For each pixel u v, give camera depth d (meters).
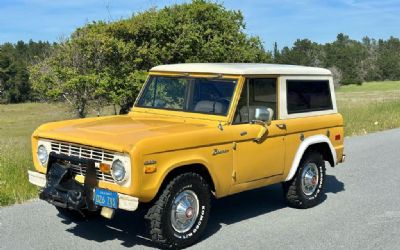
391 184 9.51
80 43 18.28
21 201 7.72
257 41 20.23
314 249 6.04
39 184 6.27
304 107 7.52
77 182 5.69
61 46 18.69
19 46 92.25
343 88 94.19
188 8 19.12
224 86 6.54
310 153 7.69
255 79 6.68
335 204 8.07
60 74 18.42
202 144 5.91
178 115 6.77
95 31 18.39
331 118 7.97
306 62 108.50
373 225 6.98
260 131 6.62
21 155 10.09
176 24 18.81
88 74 18.23
